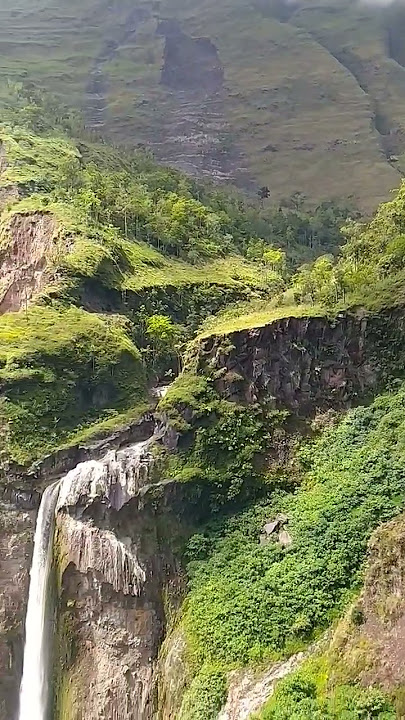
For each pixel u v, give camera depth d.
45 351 64.44
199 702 39.34
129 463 53.47
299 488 50.75
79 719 49.19
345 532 43.09
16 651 54.91
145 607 50.38
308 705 33.12
